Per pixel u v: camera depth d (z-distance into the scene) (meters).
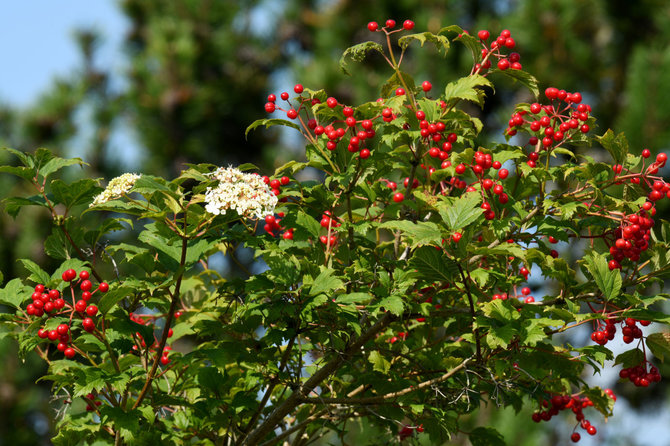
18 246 11.38
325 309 3.71
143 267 3.93
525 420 9.45
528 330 3.55
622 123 10.48
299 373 4.00
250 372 4.07
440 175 4.23
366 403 3.85
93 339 3.86
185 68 14.52
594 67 12.08
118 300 3.57
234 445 4.04
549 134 3.99
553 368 3.99
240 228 4.01
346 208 4.47
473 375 4.15
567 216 3.72
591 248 4.25
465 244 3.54
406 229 3.50
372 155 3.93
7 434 11.29
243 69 16.00
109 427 3.98
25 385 11.81
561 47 11.95
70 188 4.00
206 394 4.05
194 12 15.45
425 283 3.87
